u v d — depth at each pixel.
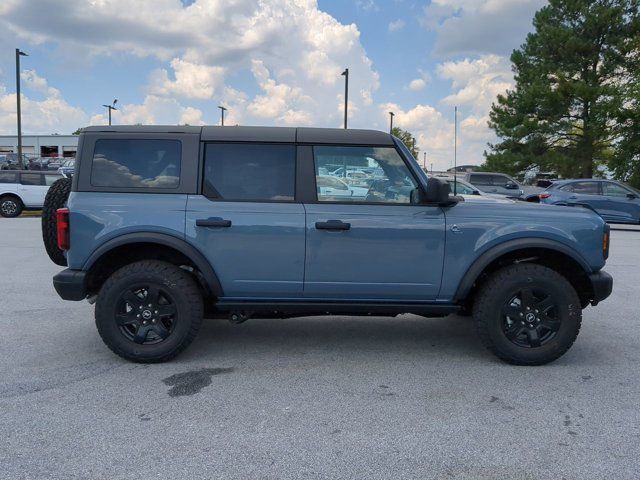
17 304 6.62
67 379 4.26
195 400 3.89
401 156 4.62
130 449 3.19
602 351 5.06
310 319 6.16
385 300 4.65
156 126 4.64
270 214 4.49
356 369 4.55
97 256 4.45
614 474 2.97
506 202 4.90
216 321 6.05
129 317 4.55
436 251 4.54
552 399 3.96
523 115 31.19
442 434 3.41
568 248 4.56
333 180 4.60
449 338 5.46
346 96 29.47
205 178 4.56
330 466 3.04
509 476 2.96
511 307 4.56
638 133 27.52
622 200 17.25
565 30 29.34
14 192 18.88
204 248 4.48
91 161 4.56
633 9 28.92
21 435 3.35
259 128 4.65
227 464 3.04
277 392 4.05
